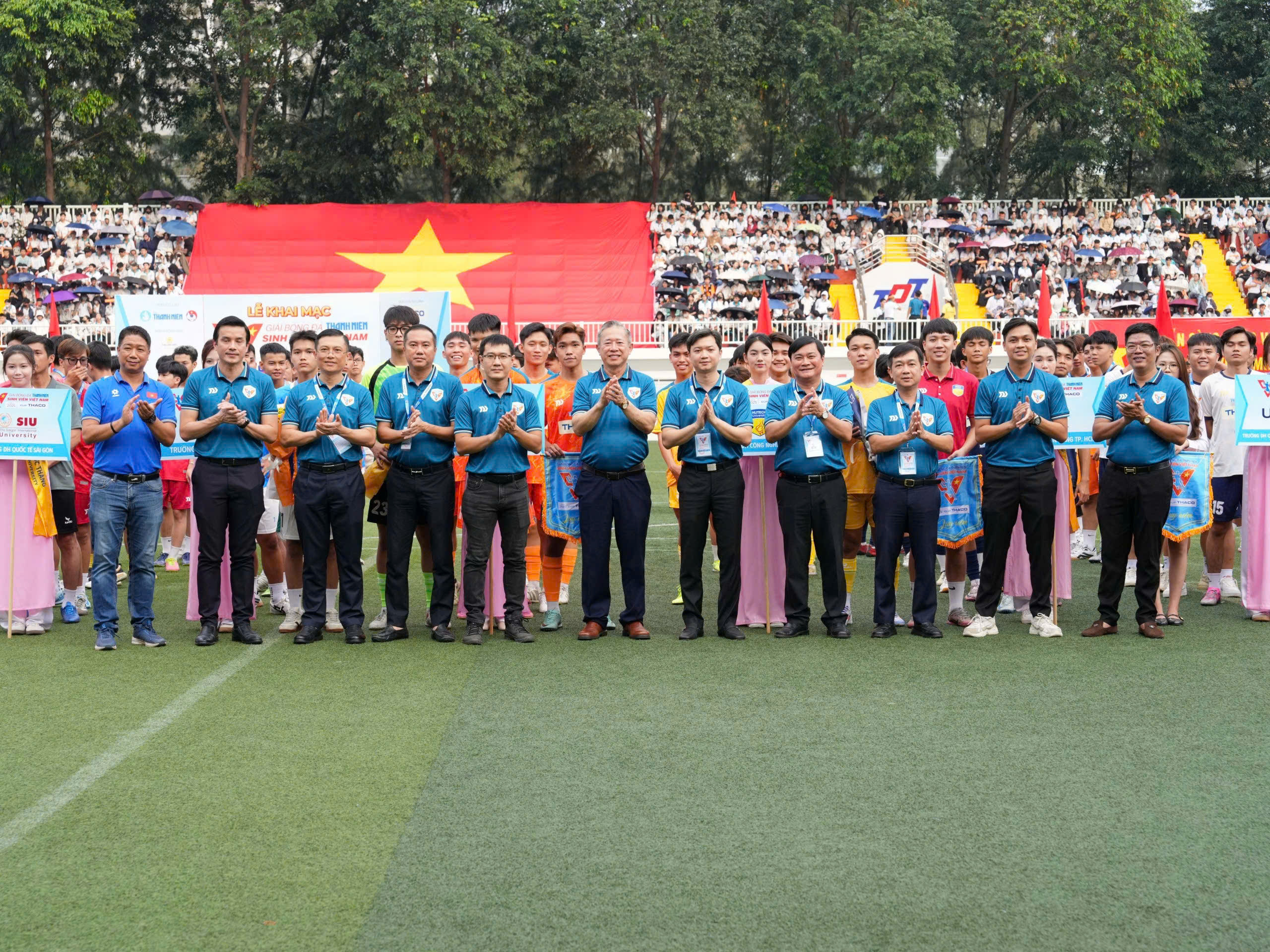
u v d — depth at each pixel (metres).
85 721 5.54
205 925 3.46
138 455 7.18
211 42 35.81
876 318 30.50
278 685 6.23
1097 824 4.17
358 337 12.65
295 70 36.34
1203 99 39.31
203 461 7.27
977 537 8.27
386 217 33.00
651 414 7.39
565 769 4.80
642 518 7.43
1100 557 10.65
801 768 4.79
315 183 36.00
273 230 32.59
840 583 7.48
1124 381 7.32
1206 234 34.75
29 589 7.58
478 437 7.24
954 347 8.17
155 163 37.41
